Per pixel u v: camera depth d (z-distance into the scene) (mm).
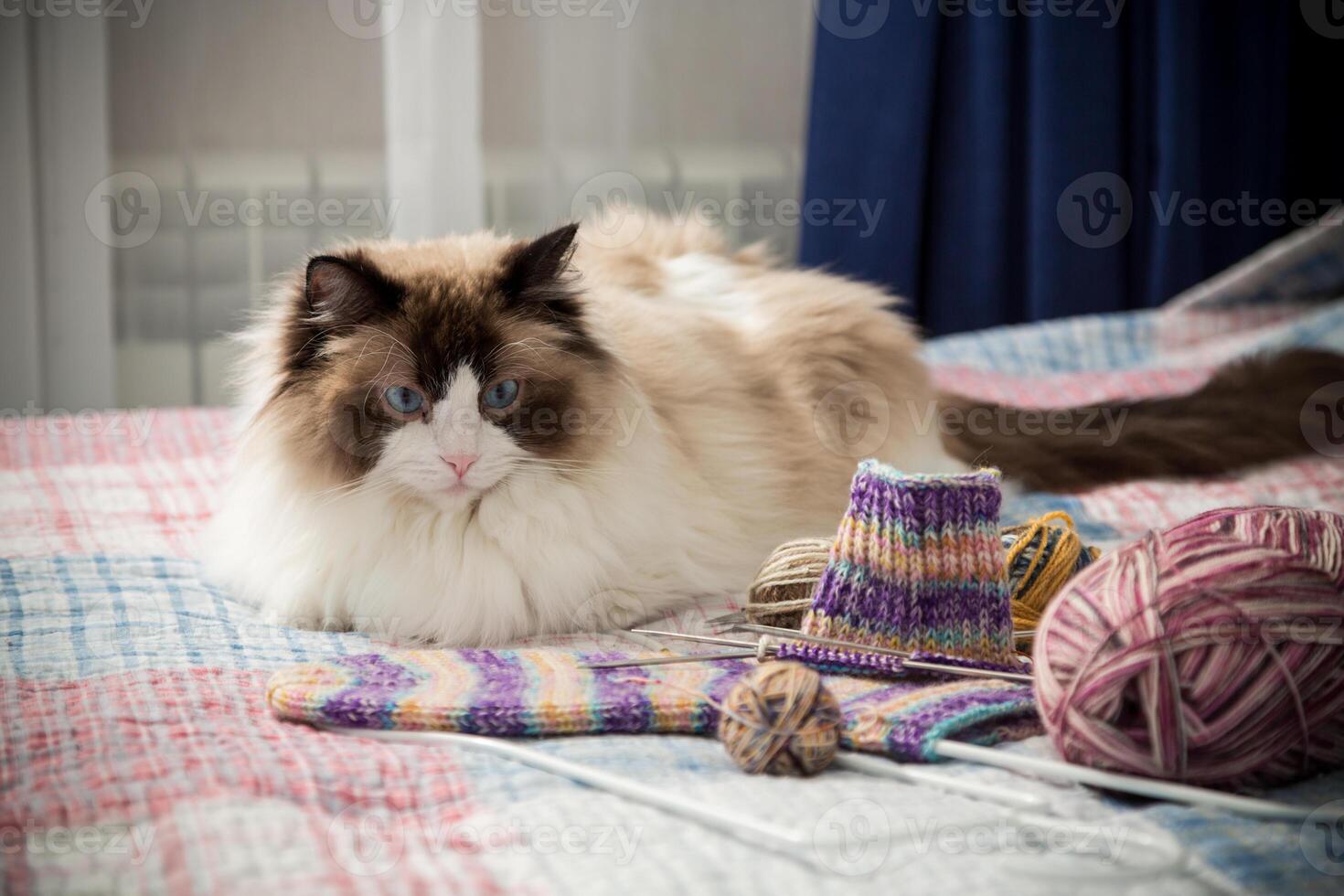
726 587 1895
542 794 1179
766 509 2031
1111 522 2252
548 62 3871
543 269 1729
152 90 3789
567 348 1728
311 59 3844
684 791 1181
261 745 1273
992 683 1385
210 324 3906
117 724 1323
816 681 1241
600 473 1739
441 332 1635
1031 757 1248
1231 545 1194
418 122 3717
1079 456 2518
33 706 1397
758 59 3975
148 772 1194
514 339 1668
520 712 1320
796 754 1213
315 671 1451
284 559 1758
